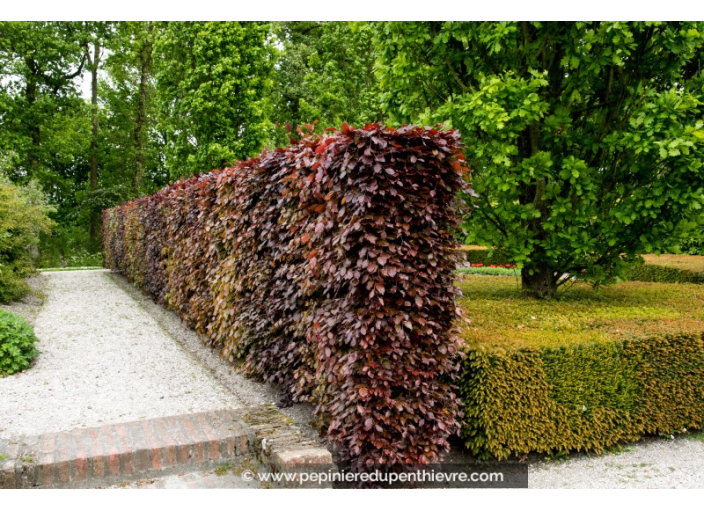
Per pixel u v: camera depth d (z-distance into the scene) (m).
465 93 5.38
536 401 3.70
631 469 3.81
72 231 24.34
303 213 3.71
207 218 6.41
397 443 3.19
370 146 3.09
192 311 6.95
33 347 5.55
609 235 5.31
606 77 5.64
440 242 3.29
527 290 6.10
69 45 21.19
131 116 24.72
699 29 4.86
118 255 14.34
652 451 4.18
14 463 3.09
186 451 3.42
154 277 9.35
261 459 3.46
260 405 4.26
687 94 4.79
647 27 5.11
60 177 23.83
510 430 3.60
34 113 20.83
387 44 5.83
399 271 3.15
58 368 5.38
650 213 4.99
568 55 5.21
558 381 3.79
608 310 5.06
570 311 5.02
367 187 3.10
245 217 5.02
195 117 15.05
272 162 4.62
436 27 5.73
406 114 5.95
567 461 3.93
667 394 4.29
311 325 3.85
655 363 4.22
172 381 5.02
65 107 22.38
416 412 3.28
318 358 3.59
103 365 5.52
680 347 4.32
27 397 4.45
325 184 3.48
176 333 7.16
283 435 3.55
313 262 3.45
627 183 5.57
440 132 3.28
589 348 3.89
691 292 6.38
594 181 5.47
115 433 3.59
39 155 21.66
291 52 21.20
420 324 3.19
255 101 15.61
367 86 17.53
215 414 4.00
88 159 25.56
